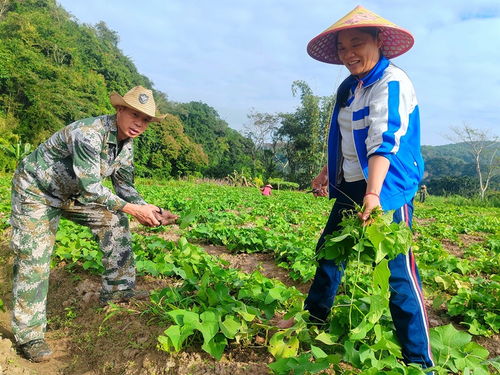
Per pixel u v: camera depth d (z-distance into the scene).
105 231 3.88
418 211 21.62
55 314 4.15
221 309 3.15
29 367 3.16
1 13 55.16
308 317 3.11
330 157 3.12
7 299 4.49
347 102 2.96
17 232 3.25
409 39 2.85
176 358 2.94
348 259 2.65
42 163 3.27
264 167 63.12
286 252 6.41
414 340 2.57
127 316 3.65
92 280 4.82
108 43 78.75
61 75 47.34
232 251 7.12
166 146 56.53
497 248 8.91
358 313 2.86
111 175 3.85
